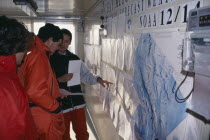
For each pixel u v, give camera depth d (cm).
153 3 121
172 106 102
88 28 439
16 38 105
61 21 555
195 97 84
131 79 164
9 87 104
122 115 193
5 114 102
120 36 192
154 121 124
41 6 380
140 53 142
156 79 119
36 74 150
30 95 150
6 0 333
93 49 363
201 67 79
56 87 178
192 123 86
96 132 367
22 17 539
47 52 179
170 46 103
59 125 179
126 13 172
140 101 146
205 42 77
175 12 98
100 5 291
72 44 567
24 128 110
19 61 122
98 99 334
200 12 79
